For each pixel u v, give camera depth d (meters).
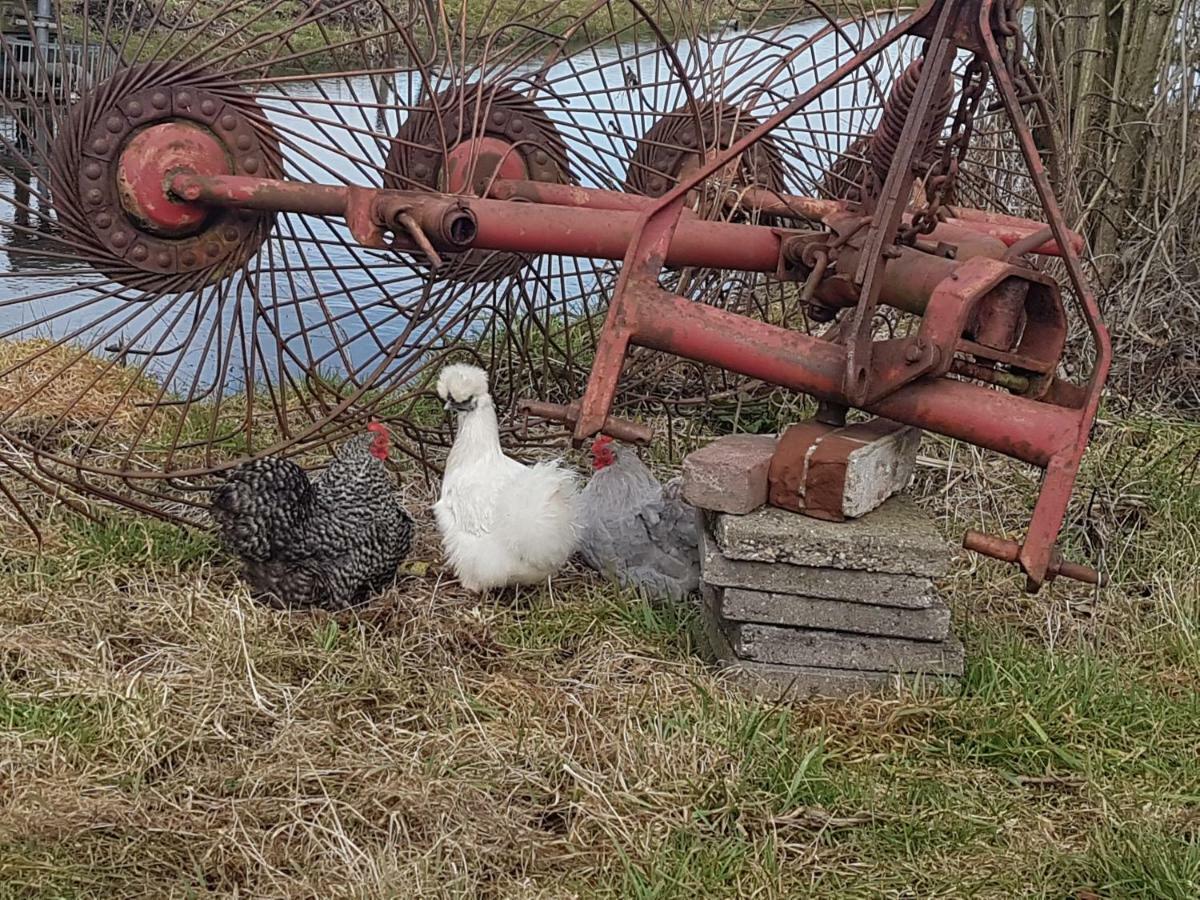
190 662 2.21
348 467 2.44
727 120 2.86
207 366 3.58
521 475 2.46
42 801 1.87
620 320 2.07
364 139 3.97
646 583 2.48
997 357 2.01
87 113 2.30
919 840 1.91
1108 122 3.37
